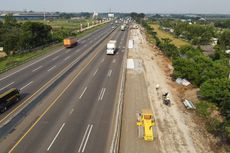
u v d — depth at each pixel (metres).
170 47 83.81
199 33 137.38
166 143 29.66
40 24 95.75
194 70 49.69
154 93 46.12
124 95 44.16
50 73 56.00
